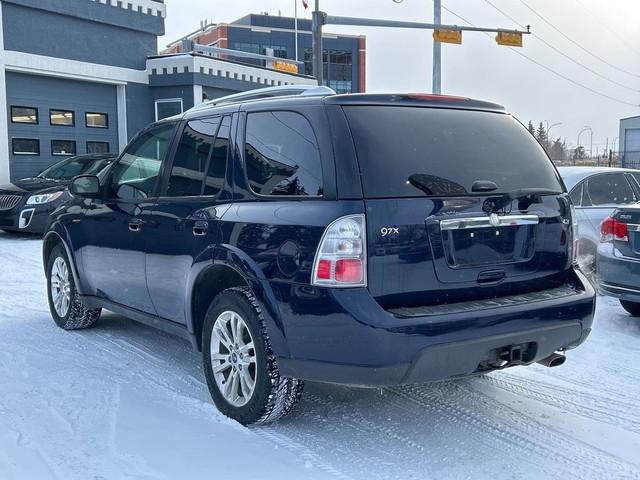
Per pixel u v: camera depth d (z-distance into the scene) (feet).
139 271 16.57
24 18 59.21
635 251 20.56
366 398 15.08
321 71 66.03
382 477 11.27
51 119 63.41
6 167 57.93
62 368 16.70
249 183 13.51
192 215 14.55
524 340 12.26
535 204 13.12
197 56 70.33
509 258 12.71
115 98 69.31
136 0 68.64
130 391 15.10
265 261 12.41
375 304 11.29
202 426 13.20
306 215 11.91
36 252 37.68
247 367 13.24
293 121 12.91
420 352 11.23
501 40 73.72
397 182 11.80
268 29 239.30
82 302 19.63
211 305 13.89
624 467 11.78
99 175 20.24
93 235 18.43
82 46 64.49
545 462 11.96
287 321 12.02
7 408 13.93
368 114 12.39
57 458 11.66
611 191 28.09
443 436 13.04
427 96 13.29
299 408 14.39
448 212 12.00
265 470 11.40
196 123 15.66
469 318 11.60
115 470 11.25
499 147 13.37
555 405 14.78
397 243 11.53
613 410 14.48
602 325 22.15
